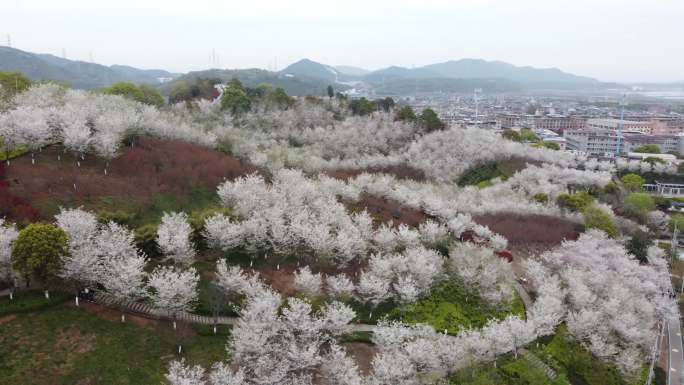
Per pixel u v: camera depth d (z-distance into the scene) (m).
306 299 48.59
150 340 44.31
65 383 38.75
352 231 63.09
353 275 60.31
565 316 60.19
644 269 73.06
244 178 75.94
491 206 88.44
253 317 43.75
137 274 44.97
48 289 45.94
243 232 56.91
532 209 90.69
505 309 59.50
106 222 54.81
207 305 49.84
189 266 54.56
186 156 78.06
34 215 53.09
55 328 42.88
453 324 56.06
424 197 84.88
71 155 68.50
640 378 54.19
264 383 38.22
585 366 53.28
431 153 120.00
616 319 57.16
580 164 138.12
